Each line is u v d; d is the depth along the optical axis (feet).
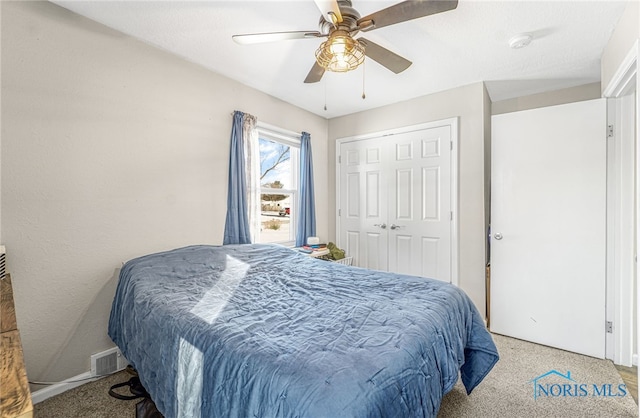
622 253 7.07
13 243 5.28
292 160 11.77
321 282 5.72
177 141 7.66
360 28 4.93
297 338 3.41
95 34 6.23
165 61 7.40
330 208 12.91
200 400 3.23
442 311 4.46
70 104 5.91
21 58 5.33
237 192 8.82
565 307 7.75
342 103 11.09
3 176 5.17
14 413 1.86
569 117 7.69
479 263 9.18
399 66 6.33
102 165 6.36
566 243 7.75
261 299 4.75
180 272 5.94
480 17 5.96
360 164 11.99
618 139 7.12
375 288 5.36
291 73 8.61
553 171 7.91
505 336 8.61
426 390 3.26
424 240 10.32
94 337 6.25
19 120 5.32
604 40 6.73
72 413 5.24
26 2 5.39
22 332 5.39
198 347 3.46
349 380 2.66
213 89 8.46
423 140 10.32
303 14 5.92
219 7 5.72
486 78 8.89
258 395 2.76
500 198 8.71
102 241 6.37
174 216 7.61
